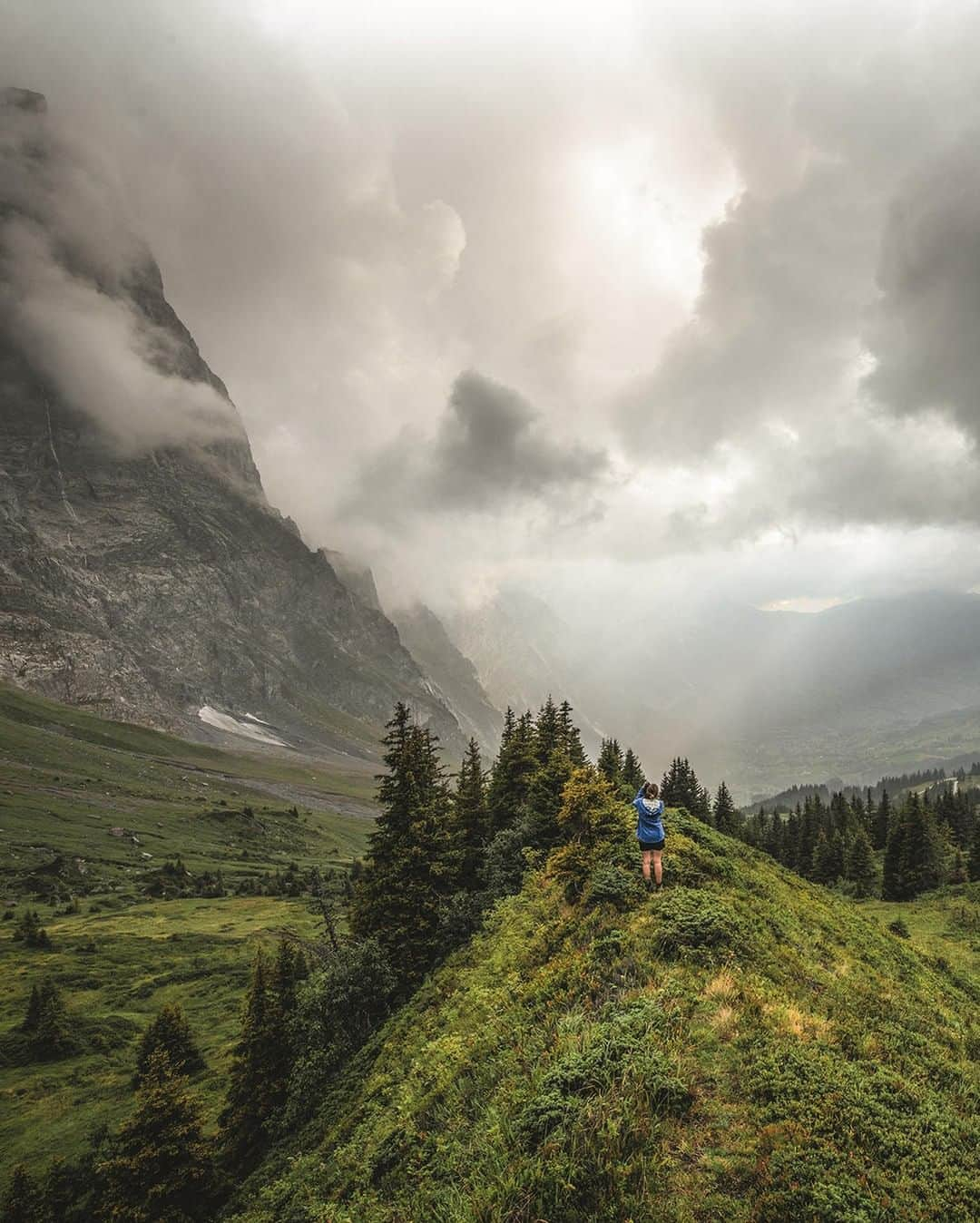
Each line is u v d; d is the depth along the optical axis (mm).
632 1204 8570
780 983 15312
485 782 55219
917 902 72812
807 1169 8695
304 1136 27047
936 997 21922
